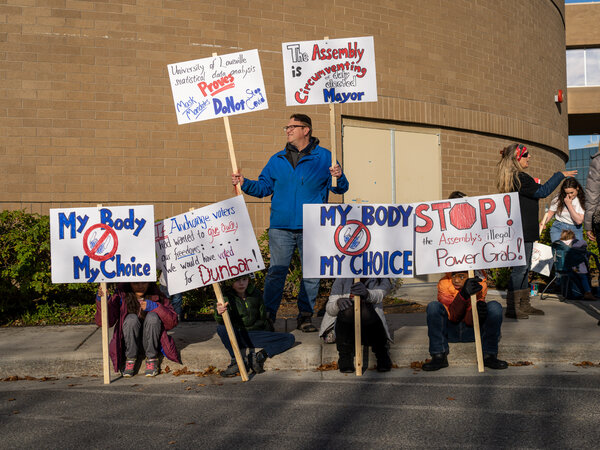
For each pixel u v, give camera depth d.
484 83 10.30
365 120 9.07
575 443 3.22
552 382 4.46
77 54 7.72
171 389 4.45
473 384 4.43
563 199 7.62
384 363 4.85
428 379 4.61
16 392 4.42
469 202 4.93
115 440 3.38
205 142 8.16
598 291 7.66
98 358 4.95
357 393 4.24
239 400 4.12
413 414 3.75
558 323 5.88
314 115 8.67
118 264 4.77
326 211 4.91
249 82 5.20
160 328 4.81
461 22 10.02
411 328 5.74
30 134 7.56
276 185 5.64
